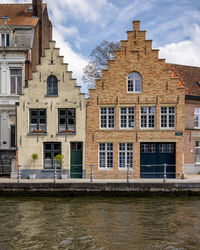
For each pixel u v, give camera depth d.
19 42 24.42
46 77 21.33
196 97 23.66
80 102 21.09
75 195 18.05
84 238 11.24
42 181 18.94
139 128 20.77
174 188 17.86
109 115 21.11
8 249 10.28
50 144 21.34
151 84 20.78
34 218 13.62
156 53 20.75
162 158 20.92
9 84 23.80
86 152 20.95
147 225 12.64
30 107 21.34
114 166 20.77
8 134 23.50
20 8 28.23
